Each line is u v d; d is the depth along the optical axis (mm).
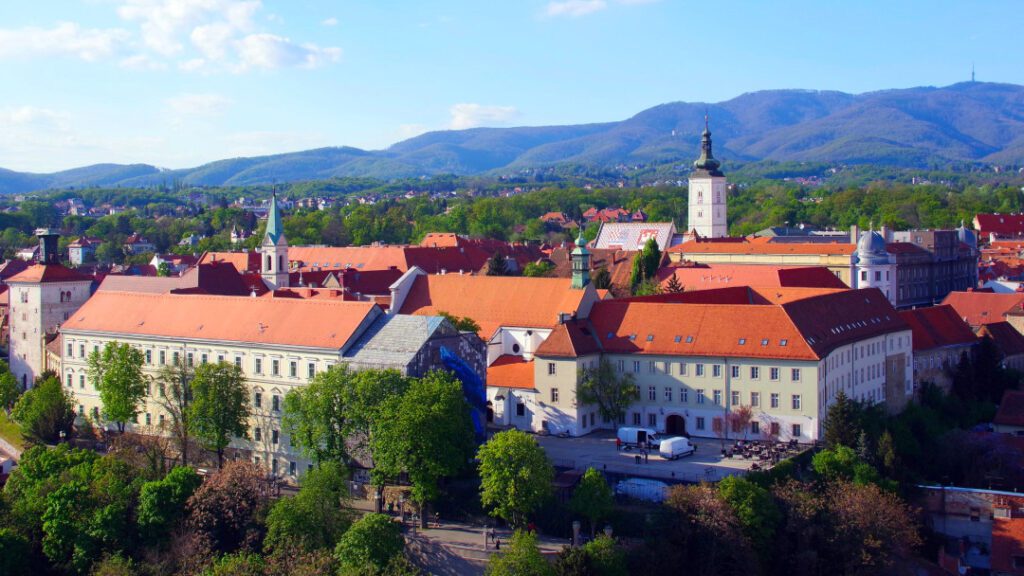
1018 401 190750
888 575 135500
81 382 196125
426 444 138000
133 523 139375
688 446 157625
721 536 127188
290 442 162000
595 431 177125
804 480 148250
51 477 147625
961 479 168250
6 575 131875
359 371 153000
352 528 126688
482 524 141750
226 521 137125
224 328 178625
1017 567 138750
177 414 171625
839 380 173875
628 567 125500
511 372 182000
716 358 169625
